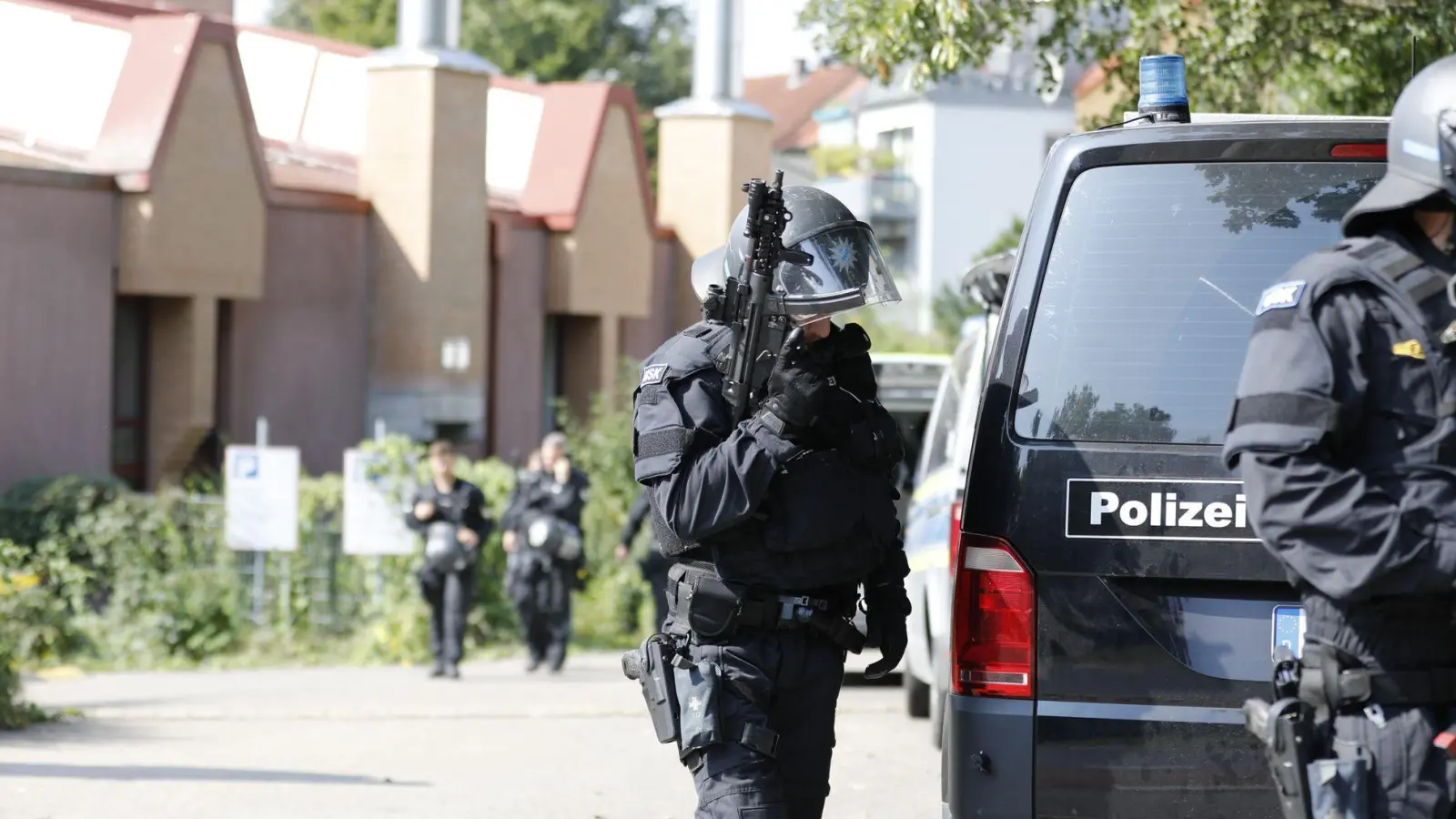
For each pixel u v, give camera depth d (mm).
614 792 33188
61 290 71812
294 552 64500
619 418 75875
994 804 17047
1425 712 12836
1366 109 43719
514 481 68125
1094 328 17312
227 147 76688
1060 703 16922
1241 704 16562
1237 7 40281
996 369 17516
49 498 64188
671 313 111375
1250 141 17328
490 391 96062
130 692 51594
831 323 17469
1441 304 12977
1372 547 12484
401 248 87250
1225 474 16719
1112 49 44250
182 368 76250
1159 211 17422
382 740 40906
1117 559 16844
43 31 82062
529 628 57969
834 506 16703
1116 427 17078
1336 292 13070
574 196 99188
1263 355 13188
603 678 56750
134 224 73438
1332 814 12750
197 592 62688
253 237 78125
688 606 17109
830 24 43625
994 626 17125
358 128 102438
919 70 42281
